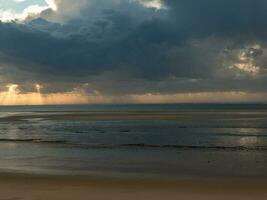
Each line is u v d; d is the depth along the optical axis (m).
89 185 16.67
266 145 33.84
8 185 16.61
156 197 14.36
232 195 14.76
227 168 21.75
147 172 20.52
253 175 19.45
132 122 71.94
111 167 22.25
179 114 112.44
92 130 52.22
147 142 36.78
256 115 101.69
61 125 64.50
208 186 16.52
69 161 24.70
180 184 16.98
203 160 24.98
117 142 36.81
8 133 48.56
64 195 14.59
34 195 14.57
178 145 34.00
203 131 49.53
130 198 14.20
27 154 28.11
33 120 84.38
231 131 49.34
